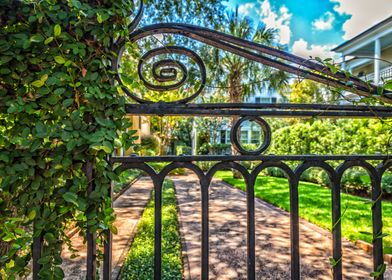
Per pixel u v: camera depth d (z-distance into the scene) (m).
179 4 4.07
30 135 0.75
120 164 0.82
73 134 0.71
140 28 0.85
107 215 0.76
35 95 0.72
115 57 0.81
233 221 3.28
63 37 0.72
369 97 0.88
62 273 0.74
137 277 1.67
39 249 0.75
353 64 10.30
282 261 2.12
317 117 0.89
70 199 0.70
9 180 0.70
